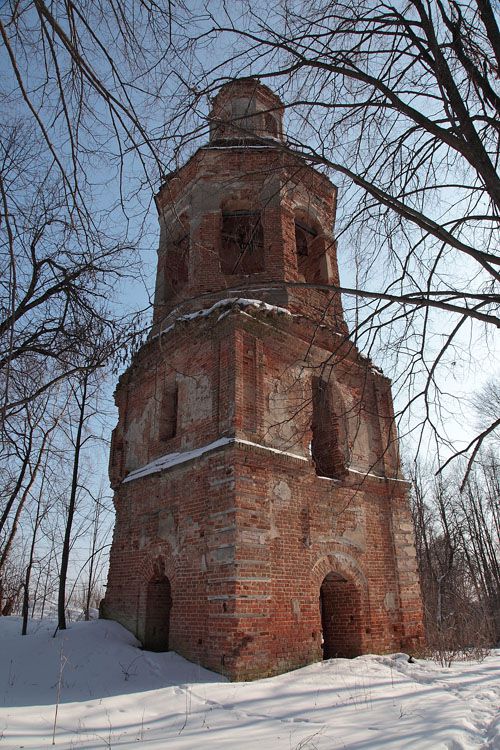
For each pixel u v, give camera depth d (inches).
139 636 449.7
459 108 180.4
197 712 279.1
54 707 281.6
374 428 558.6
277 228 557.6
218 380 452.8
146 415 547.8
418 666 413.4
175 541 435.8
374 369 582.6
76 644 414.0
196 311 512.7
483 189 207.3
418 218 181.3
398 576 498.3
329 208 636.1
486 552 1263.5
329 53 195.6
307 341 511.5
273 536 403.2
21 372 261.7
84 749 215.9
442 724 245.3
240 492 392.8
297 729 244.4
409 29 192.9
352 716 269.0
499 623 883.4
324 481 468.1
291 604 395.2
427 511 1177.4
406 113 185.9
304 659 388.2
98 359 267.0
